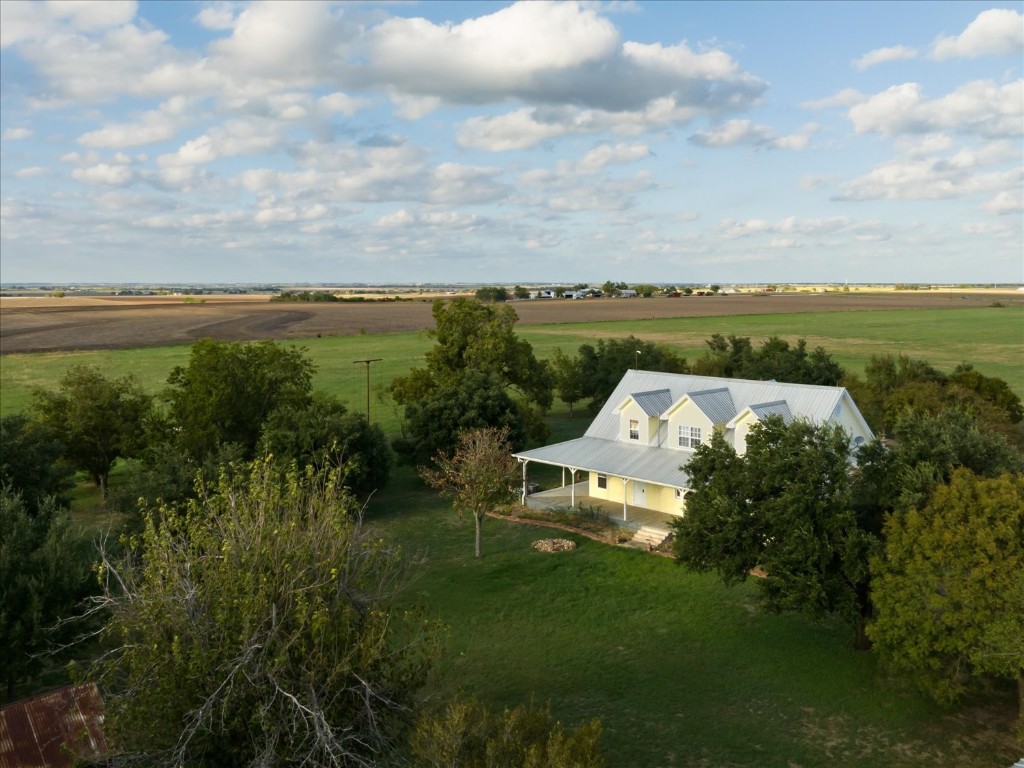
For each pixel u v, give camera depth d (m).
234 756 16.91
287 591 17.02
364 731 17.45
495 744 15.04
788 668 26.73
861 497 26.83
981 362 104.69
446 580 35.53
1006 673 20.86
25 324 183.62
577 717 23.84
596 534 40.97
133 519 35.34
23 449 37.03
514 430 53.50
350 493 46.19
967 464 27.31
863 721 23.41
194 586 17.03
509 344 65.06
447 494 50.09
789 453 27.31
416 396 62.44
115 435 50.91
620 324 174.00
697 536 28.61
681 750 21.95
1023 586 20.23
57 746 18.52
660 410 46.16
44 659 25.31
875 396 58.97
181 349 131.12
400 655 18.98
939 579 22.16
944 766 21.05
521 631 30.17
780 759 21.48
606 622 30.80
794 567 25.78
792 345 127.62
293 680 16.41
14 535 25.14
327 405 54.16
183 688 16.36
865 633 26.03
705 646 28.56
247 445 51.59
